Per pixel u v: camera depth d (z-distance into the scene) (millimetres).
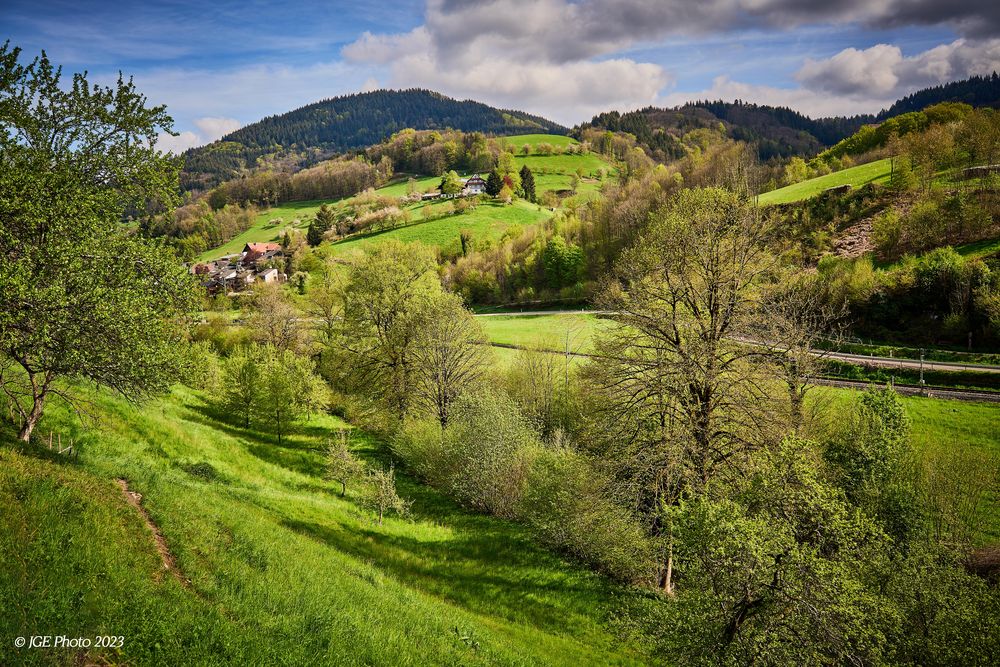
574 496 26047
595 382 27859
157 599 9992
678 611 15219
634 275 26344
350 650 11422
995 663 15570
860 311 64938
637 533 23891
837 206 87125
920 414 43281
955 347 57031
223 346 66750
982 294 56094
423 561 23812
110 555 10539
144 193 19109
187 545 12570
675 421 23344
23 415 16906
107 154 18156
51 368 15117
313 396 46000
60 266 14906
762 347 24391
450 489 34344
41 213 15305
